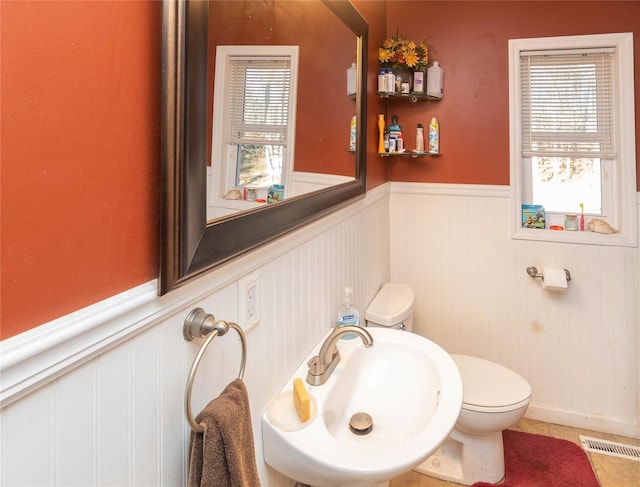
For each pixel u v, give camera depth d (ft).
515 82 7.43
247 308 3.04
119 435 1.92
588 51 7.18
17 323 1.44
